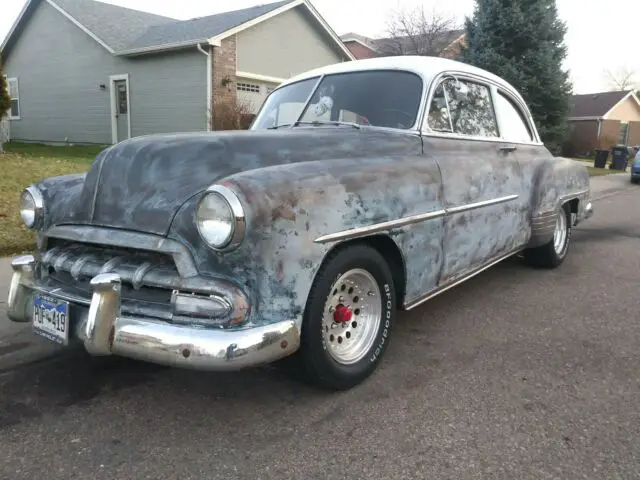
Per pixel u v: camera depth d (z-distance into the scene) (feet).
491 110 15.56
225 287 8.34
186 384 10.85
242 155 9.73
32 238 19.98
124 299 9.00
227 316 8.36
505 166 15.14
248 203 8.19
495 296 16.62
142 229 9.07
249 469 8.15
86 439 8.96
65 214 10.34
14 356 12.05
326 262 9.50
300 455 8.49
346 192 9.62
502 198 14.75
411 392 10.47
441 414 9.66
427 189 11.57
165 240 8.73
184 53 53.52
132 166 9.73
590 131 117.08
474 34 62.80
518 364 11.75
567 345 12.80
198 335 8.16
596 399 10.20
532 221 16.79
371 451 8.58
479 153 14.24
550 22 60.13
